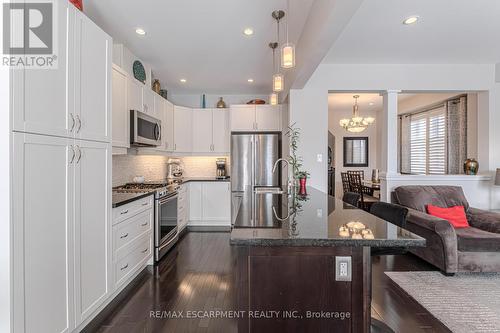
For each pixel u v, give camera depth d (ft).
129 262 8.45
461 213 11.11
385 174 13.61
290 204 7.25
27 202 4.69
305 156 13.34
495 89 13.46
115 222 7.57
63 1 5.54
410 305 7.52
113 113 8.91
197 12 8.46
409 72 13.50
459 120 16.12
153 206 10.42
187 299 7.82
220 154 17.37
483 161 13.75
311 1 7.86
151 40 10.42
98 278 6.72
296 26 9.34
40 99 4.98
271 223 5.03
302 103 13.37
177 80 15.55
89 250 6.36
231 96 18.51
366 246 4.08
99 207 6.77
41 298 4.97
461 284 8.79
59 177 5.41
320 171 13.30
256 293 4.24
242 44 10.80
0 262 4.36
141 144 10.66
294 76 11.62
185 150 16.81
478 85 13.48
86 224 6.25
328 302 4.23
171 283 8.84
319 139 13.35
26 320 4.65
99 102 6.80
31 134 4.77
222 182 16.37
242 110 16.65
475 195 13.37
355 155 25.94
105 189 7.04
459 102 16.19
